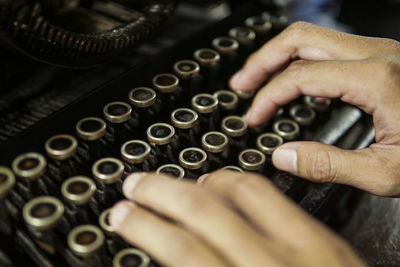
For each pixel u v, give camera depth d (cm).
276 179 33
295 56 37
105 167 30
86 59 32
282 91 35
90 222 30
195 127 36
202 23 47
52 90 39
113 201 31
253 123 37
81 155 32
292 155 32
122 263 27
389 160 31
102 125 32
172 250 24
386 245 34
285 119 37
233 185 27
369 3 53
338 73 33
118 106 33
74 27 34
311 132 39
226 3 47
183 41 39
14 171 28
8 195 29
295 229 25
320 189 33
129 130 35
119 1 38
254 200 26
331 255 24
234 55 42
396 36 50
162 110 37
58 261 28
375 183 31
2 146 30
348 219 36
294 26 37
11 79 36
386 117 32
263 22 44
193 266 24
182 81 38
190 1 47
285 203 26
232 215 25
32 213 27
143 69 36
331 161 32
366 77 32
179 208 25
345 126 38
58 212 27
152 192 26
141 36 34
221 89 40
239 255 24
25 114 36
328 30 36
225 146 34
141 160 31
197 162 32
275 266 23
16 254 28
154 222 25
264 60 37
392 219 36
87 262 27
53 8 35
